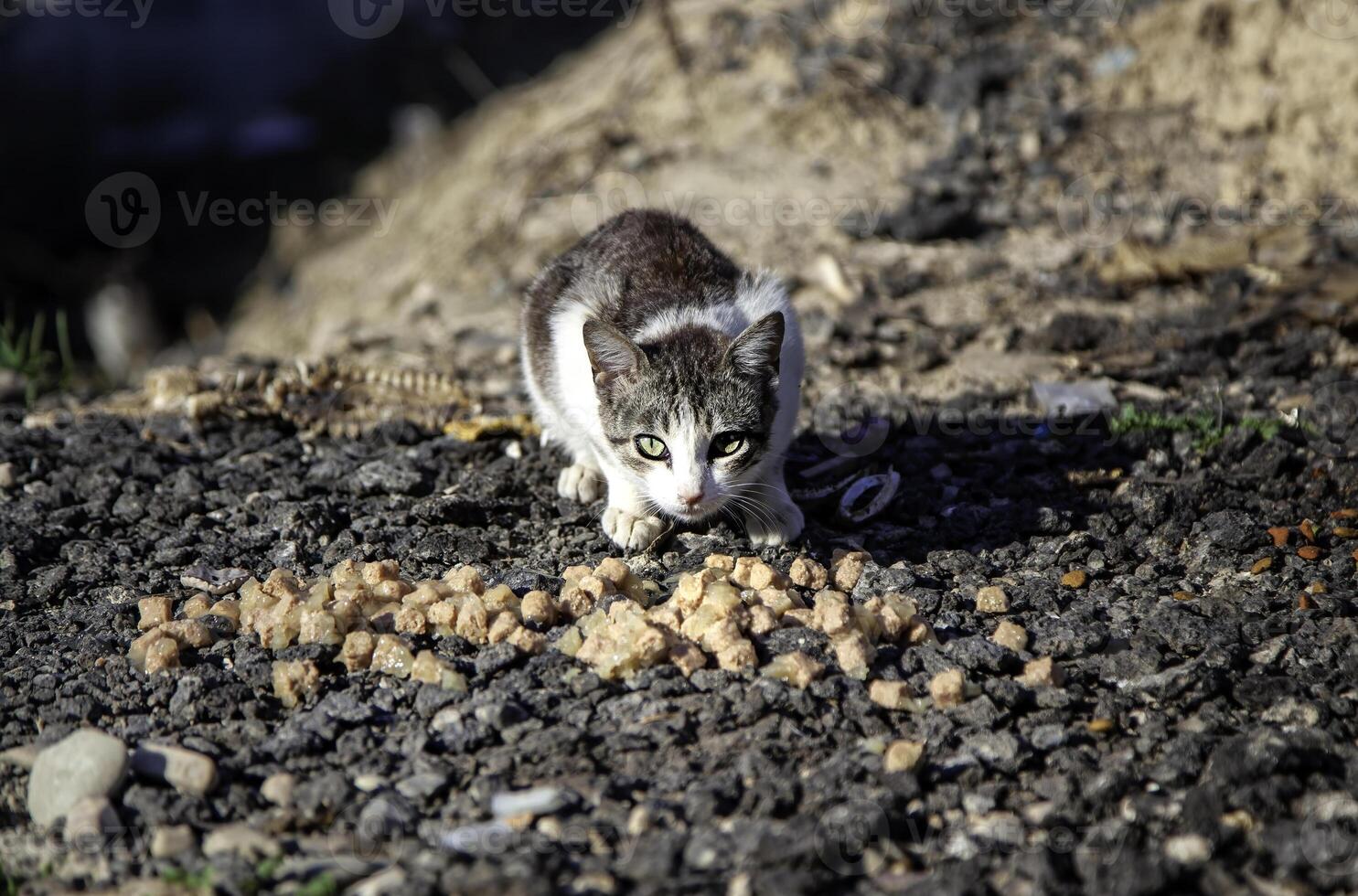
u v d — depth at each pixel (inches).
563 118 839.1
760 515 378.6
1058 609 339.6
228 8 1569.9
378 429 479.2
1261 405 472.7
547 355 414.0
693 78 788.0
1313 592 341.4
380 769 272.2
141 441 474.9
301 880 238.8
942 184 684.1
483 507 406.6
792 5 827.4
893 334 554.3
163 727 291.4
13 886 243.3
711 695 290.7
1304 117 682.2
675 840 244.1
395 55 1408.7
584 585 331.0
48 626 343.3
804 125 737.0
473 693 296.2
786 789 257.9
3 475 438.6
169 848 249.4
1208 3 721.0
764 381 365.7
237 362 567.2
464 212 802.8
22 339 604.7
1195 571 362.6
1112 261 613.6
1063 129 712.4
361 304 823.1
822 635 309.9
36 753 280.4
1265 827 248.7
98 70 1504.7
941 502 411.8
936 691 288.5
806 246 644.1
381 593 336.2
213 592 359.6
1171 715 291.0
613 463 382.9
